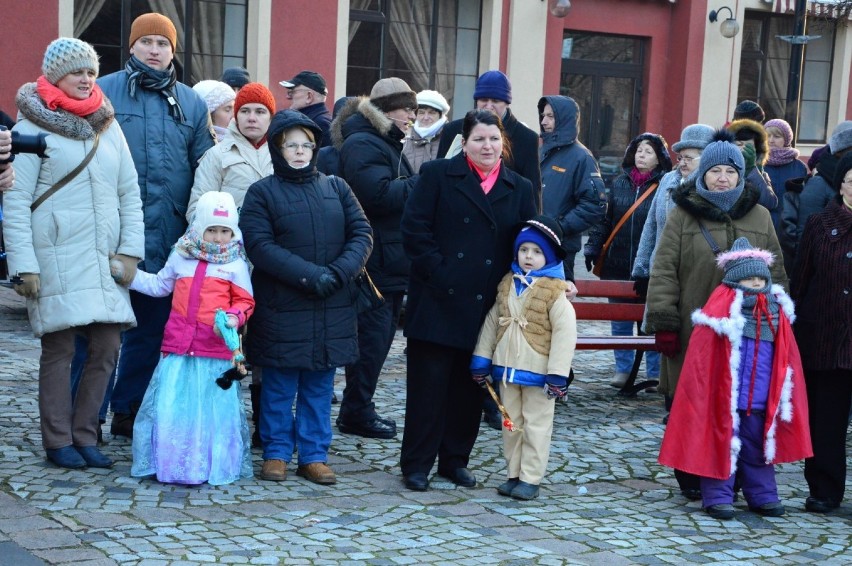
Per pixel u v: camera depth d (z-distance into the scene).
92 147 6.16
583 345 8.70
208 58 15.86
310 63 16.34
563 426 8.15
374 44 17.16
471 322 6.25
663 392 7.05
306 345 6.24
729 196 6.71
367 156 7.29
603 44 19.38
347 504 6.00
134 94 6.77
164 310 6.91
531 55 18.19
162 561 4.88
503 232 6.36
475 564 5.13
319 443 6.44
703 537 5.80
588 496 6.48
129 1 15.20
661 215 8.75
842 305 6.28
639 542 5.63
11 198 5.95
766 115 20.92
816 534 5.98
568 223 8.86
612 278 9.93
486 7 17.88
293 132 6.30
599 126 19.59
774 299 6.22
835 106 21.45
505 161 6.97
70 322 6.05
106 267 6.21
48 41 14.50
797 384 6.18
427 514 5.90
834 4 20.20
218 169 6.79
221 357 6.18
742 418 6.24
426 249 6.26
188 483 6.10
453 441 6.58
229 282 6.21
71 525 5.31
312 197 6.32
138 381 7.02
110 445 6.83
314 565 4.97
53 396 6.22
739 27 19.44
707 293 6.68
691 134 8.59
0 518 5.34
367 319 7.38
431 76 17.72
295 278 6.12
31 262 5.97
